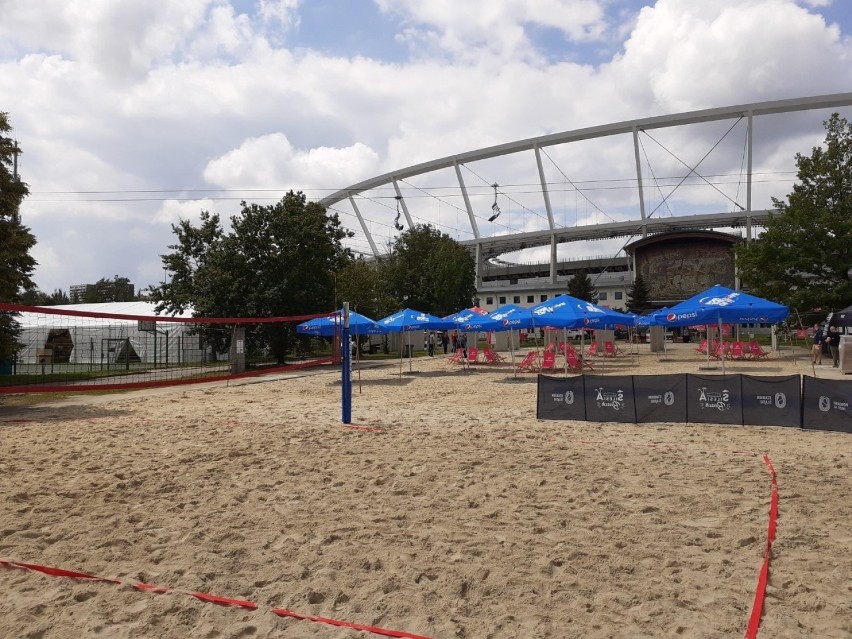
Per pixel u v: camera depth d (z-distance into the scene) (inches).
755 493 212.1
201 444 316.8
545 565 148.2
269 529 180.1
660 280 2481.5
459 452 288.8
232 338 900.0
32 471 260.2
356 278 1509.6
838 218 1034.1
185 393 637.9
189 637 116.6
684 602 128.3
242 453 289.1
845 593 132.1
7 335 723.4
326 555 157.6
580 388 398.9
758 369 789.9
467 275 1879.9
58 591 137.6
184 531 178.7
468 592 135.8
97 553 161.6
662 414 380.5
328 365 1070.4
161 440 332.5
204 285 1041.5
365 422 398.9
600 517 186.9
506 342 1594.5
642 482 229.6
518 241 3356.3
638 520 184.2
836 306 1074.7
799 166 1098.1
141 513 195.8
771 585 137.5
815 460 268.1
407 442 318.0
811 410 351.3
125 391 670.5
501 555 156.3
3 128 679.1
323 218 1131.3
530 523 181.8
